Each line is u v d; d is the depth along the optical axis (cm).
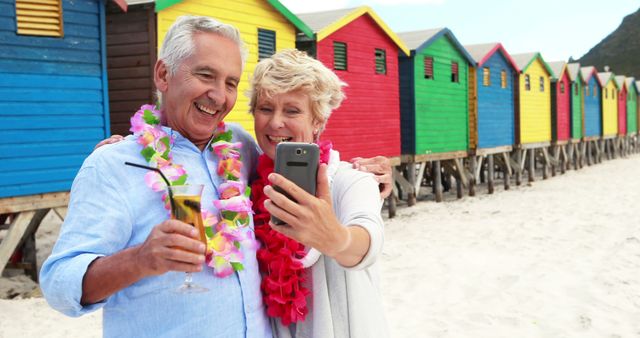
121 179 207
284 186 178
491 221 1395
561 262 939
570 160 3045
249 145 267
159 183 206
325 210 181
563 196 1892
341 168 242
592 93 3409
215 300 212
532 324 665
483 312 706
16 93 787
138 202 207
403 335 640
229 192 224
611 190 2022
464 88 1938
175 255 171
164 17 963
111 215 200
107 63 994
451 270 908
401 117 1697
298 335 238
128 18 973
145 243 176
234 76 223
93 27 876
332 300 234
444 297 773
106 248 198
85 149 866
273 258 233
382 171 265
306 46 1285
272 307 231
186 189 189
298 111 243
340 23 1320
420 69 1697
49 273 191
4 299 799
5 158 778
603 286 800
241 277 221
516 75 2303
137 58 971
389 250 1091
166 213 208
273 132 243
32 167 805
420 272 903
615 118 3894
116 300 209
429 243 1146
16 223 800
